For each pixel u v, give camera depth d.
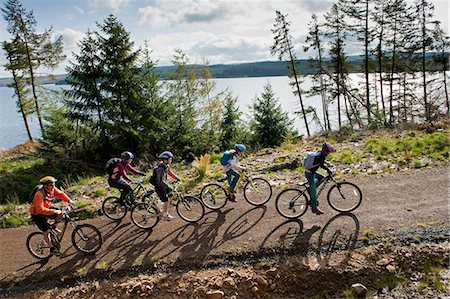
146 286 7.36
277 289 7.23
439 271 7.30
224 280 7.30
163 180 9.03
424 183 10.54
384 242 7.96
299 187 11.05
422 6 27.30
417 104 27.77
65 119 20.61
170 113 20.25
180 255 8.15
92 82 18.86
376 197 9.94
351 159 13.19
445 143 13.45
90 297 7.34
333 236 8.30
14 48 27.42
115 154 19.94
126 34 18.75
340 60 29.61
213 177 13.09
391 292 6.96
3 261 8.63
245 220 9.44
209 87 26.69
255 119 23.88
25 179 18.00
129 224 9.91
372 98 30.55
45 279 7.89
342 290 7.11
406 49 28.11
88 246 8.84
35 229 10.30
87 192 12.67
